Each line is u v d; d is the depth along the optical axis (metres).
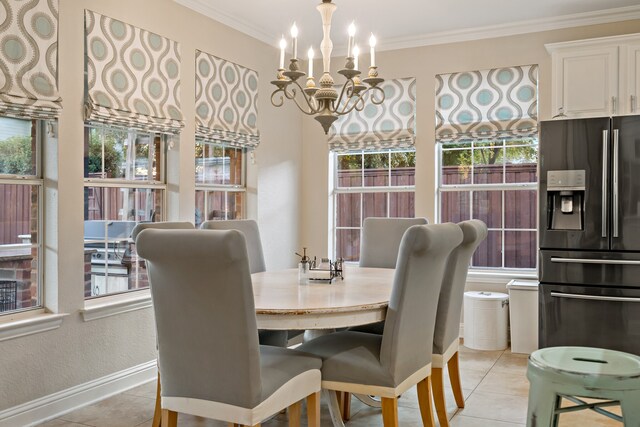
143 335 3.91
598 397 1.97
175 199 4.24
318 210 5.80
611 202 3.93
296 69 2.85
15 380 3.04
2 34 2.95
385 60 5.46
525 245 5.11
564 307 4.07
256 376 2.17
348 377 2.57
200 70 4.43
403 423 3.14
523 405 3.39
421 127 5.31
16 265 3.20
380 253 4.21
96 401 3.51
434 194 5.29
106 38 3.59
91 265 3.65
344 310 2.46
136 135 4.01
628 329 3.90
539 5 4.45
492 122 5.04
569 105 4.46
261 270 3.97
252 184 5.15
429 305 2.71
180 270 2.14
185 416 3.30
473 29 5.02
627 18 4.54
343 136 5.64
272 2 4.38
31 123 3.28
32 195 3.29
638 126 3.87
